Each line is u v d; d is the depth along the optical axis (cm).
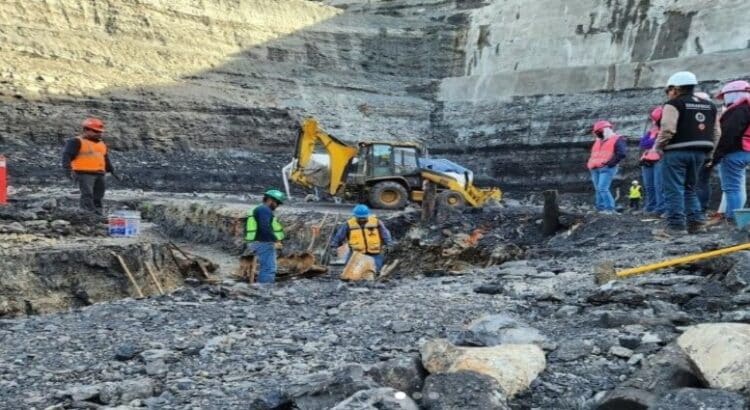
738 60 3369
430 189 1544
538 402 336
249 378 398
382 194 1927
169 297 677
